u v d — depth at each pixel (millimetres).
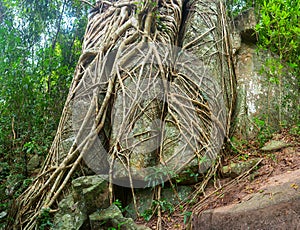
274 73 5516
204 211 3299
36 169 5602
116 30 5457
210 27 5770
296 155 4137
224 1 6504
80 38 8250
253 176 3844
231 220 2869
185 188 4066
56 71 6730
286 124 5188
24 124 6004
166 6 6055
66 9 8484
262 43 5980
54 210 4133
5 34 7074
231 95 5324
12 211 4434
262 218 2660
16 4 7883
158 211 3801
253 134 4988
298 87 5695
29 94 6176
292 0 5613
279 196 2844
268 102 5379
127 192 4230
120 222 3467
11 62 6512
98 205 3711
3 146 5859
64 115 4988
